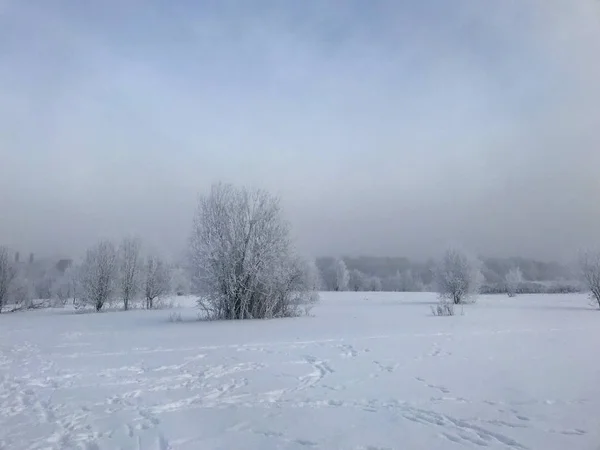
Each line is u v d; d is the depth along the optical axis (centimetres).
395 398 694
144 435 545
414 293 6556
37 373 955
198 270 2491
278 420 593
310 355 1125
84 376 914
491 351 1150
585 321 2000
